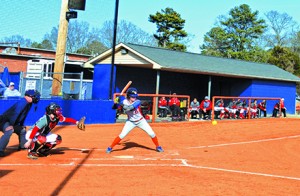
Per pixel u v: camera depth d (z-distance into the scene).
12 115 8.16
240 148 10.62
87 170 7.05
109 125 14.77
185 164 7.98
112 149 9.61
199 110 19.48
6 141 8.07
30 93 8.34
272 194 5.84
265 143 11.75
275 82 27.23
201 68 21.67
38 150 8.04
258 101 23.72
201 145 10.97
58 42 16.09
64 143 10.35
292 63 53.75
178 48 52.50
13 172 6.66
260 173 7.37
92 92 22.73
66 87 21.31
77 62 23.34
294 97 28.67
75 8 15.95
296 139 12.82
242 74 23.89
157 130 14.01
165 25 54.59
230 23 58.94
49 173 6.69
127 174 6.84
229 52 56.69
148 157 8.70
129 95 8.95
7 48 30.27
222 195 5.70
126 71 22.61
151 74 24.06
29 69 22.95
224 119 19.36
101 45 48.88
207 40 61.03
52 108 7.82
